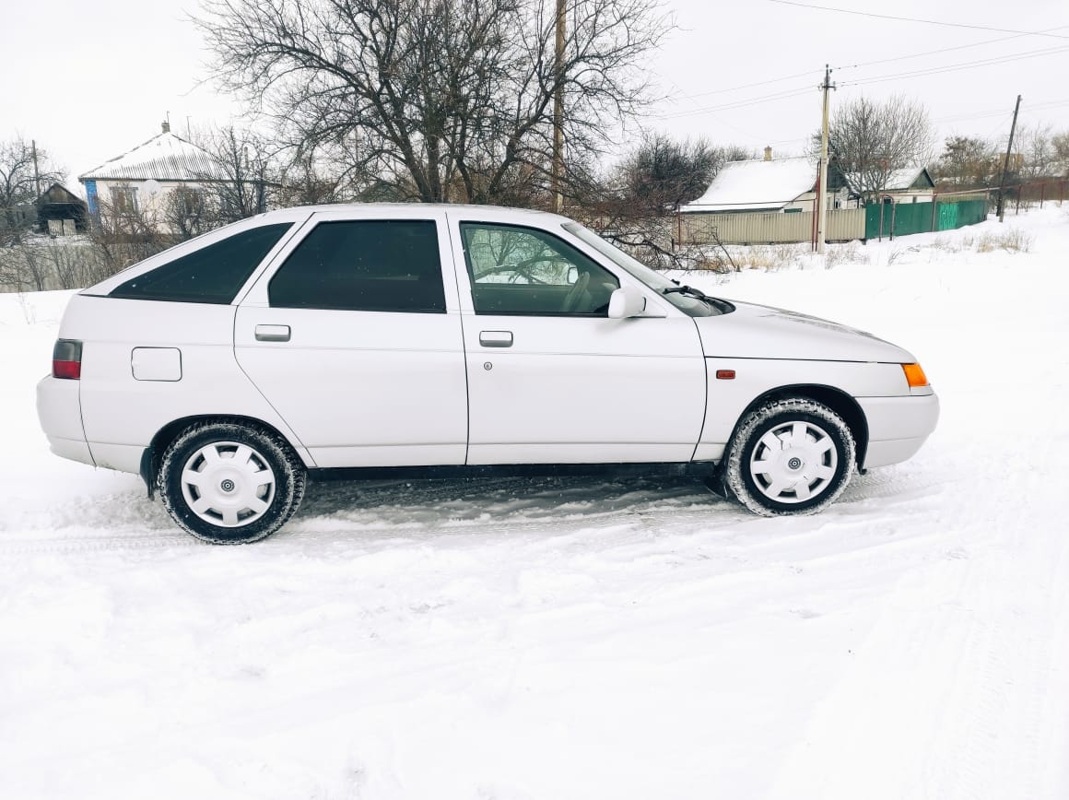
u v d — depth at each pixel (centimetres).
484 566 382
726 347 421
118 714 269
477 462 420
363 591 356
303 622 329
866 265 2094
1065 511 434
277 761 243
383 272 411
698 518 442
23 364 871
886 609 330
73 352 402
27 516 459
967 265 1984
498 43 1516
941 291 1473
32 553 407
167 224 2245
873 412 433
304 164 1568
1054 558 375
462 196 1627
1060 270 1795
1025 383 745
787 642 305
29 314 1212
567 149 1577
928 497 464
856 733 251
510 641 310
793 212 4312
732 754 242
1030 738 248
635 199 1588
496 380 405
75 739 257
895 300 1374
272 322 400
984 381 759
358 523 444
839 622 320
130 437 402
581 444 419
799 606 335
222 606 342
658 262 1712
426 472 422
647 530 425
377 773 238
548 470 426
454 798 227
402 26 1529
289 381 398
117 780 237
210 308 402
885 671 285
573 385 409
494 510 461
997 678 279
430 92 1502
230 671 293
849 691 273
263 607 342
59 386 403
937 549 389
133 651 307
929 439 584
